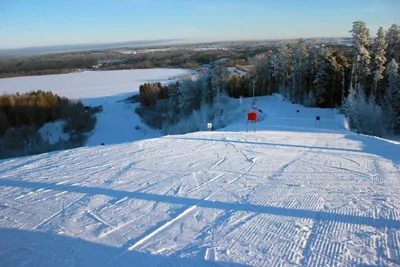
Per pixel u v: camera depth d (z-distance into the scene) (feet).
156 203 31.96
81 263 21.95
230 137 68.85
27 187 37.24
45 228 27.07
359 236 24.75
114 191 35.50
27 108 201.57
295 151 55.47
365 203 31.30
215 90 204.33
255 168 44.24
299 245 23.59
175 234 25.61
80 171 43.14
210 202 32.01
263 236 25.00
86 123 201.05
